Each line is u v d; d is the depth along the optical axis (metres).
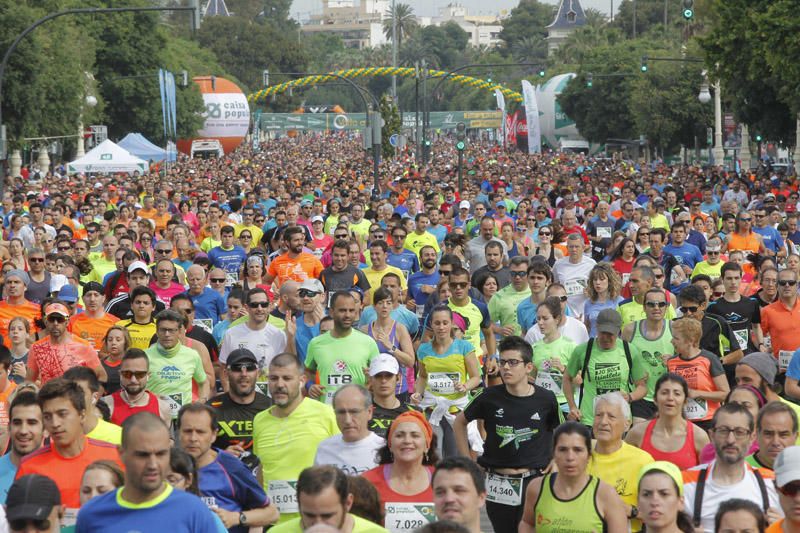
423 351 13.19
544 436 10.79
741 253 19.58
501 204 26.03
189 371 12.78
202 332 14.38
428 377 13.12
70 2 77.38
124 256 18.23
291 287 14.64
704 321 14.33
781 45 42.84
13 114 54.44
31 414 9.05
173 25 166.00
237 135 106.62
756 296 16.44
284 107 179.62
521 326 16.00
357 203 26.38
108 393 13.32
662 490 7.82
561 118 125.44
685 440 10.02
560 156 100.00
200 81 105.62
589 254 23.34
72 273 18.09
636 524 9.48
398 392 13.77
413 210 28.39
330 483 7.04
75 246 20.58
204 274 17.02
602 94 109.31
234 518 8.83
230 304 15.47
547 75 141.38
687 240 22.55
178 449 8.10
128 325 14.40
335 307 12.48
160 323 12.64
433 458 9.26
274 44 176.38
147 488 6.86
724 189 48.38
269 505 9.11
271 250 24.22
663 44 110.50
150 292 14.39
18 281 16.28
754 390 9.95
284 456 10.02
